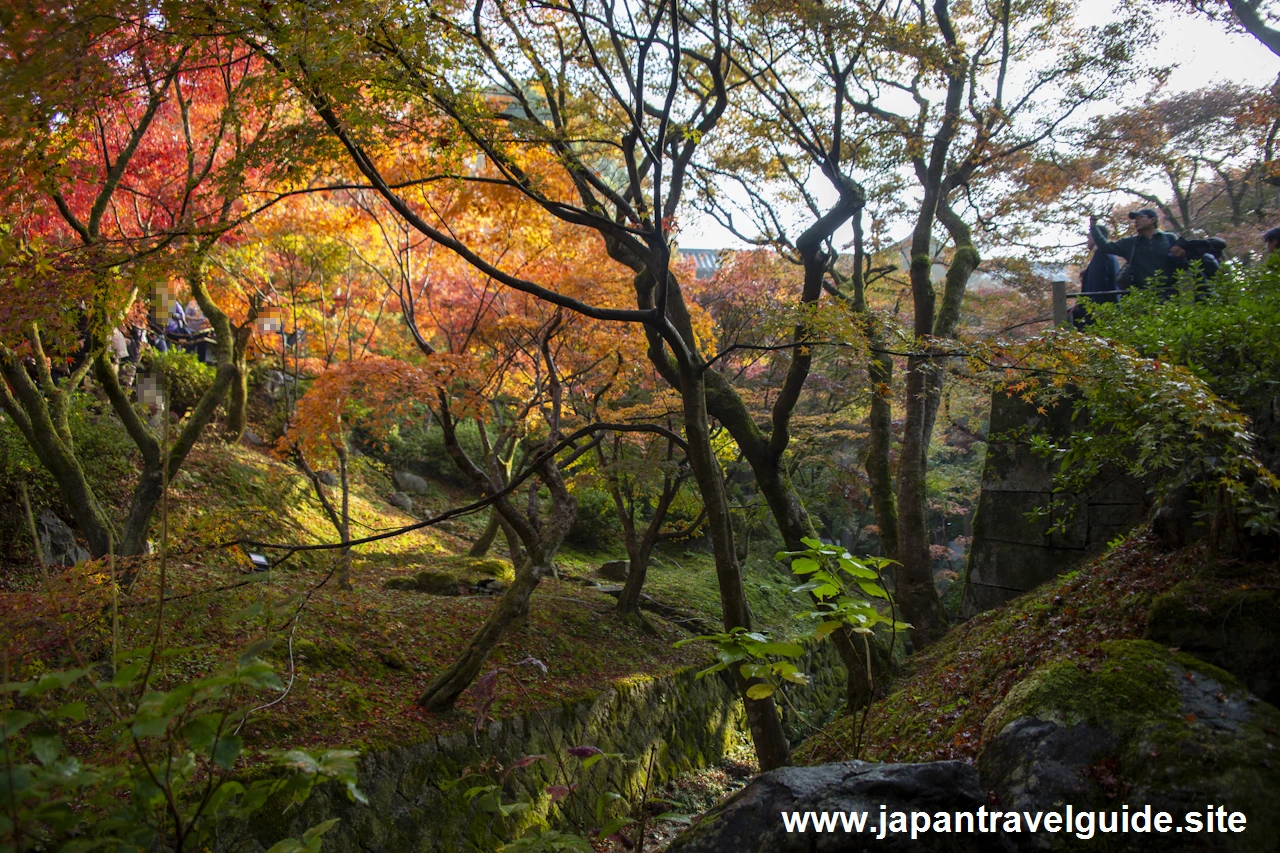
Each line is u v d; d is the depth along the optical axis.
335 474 14.04
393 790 5.91
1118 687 3.35
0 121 3.42
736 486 16.05
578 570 14.36
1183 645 3.59
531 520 9.36
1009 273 13.73
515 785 6.82
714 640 2.83
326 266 9.76
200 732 1.60
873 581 2.98
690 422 5.64
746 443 7.49
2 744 1.48
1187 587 3.76
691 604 13.23
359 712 6.42
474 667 6.98
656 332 6.75
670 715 9.57
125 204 8.09
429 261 9.62
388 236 9.20
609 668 9.34
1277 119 11.18
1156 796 2.91
